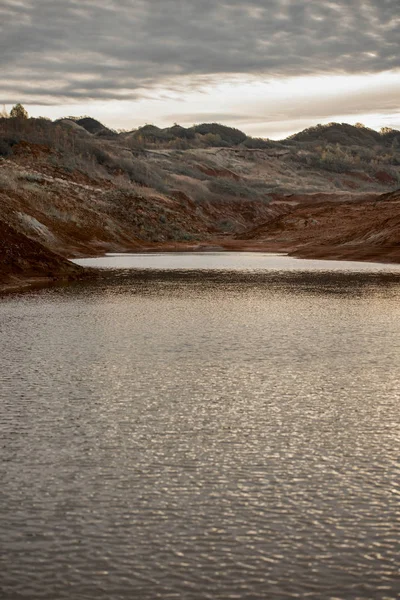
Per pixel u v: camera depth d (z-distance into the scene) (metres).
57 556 9.95
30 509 11.38
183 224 179.50
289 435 15.04
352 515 11.15
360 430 15.38
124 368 21.72
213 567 9.68
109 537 10.47
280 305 40.09
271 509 11.37
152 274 68.56
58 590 9.16
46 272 60.28
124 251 134.88
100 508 11.42
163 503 11.59
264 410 16.97
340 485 12.30
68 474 12.81
